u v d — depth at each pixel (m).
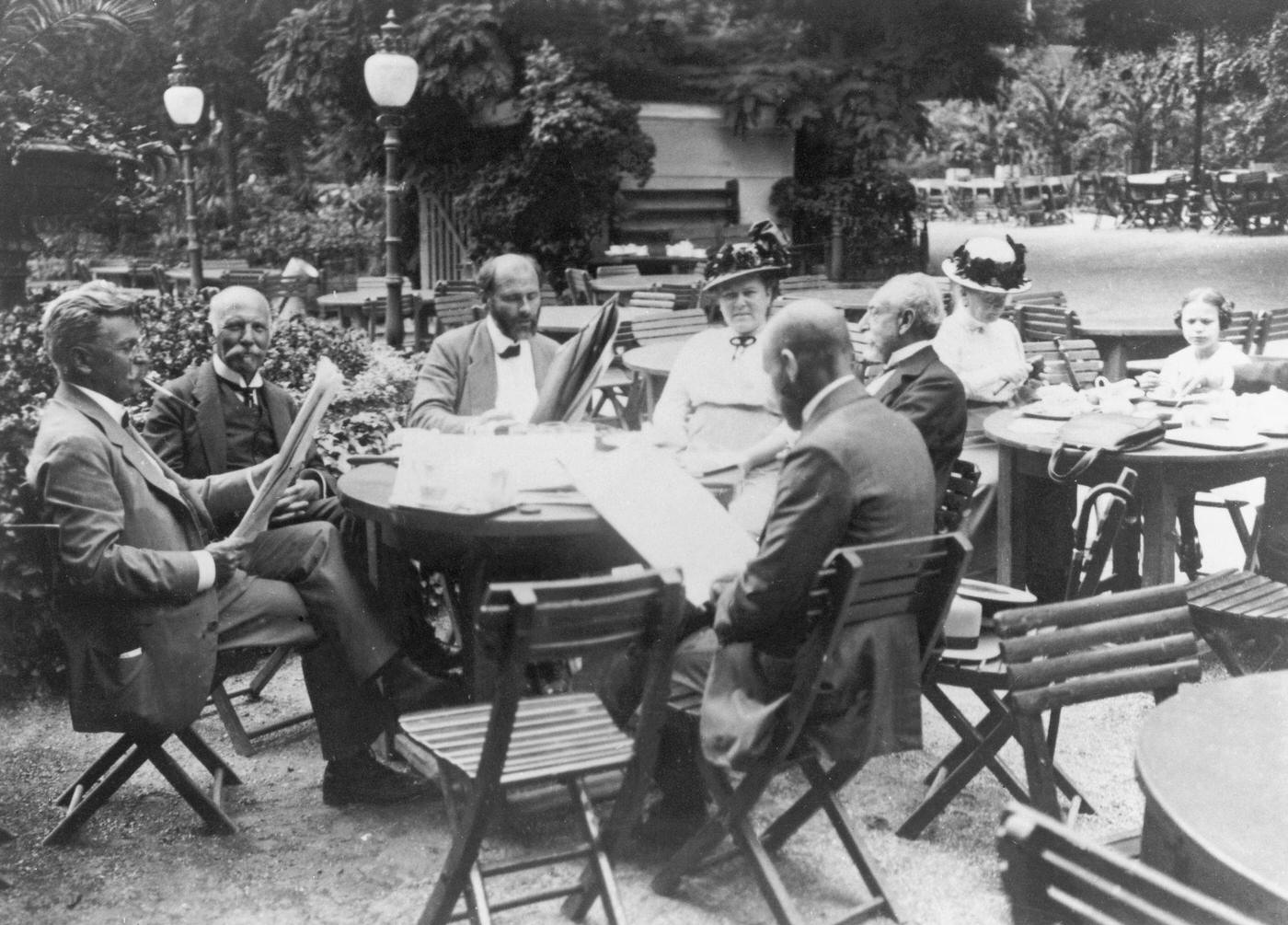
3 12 8.93
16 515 4.55
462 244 17.17
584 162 16.02
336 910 3.46
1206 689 2.80
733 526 3.60
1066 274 18.56
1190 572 5.84
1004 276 6.07
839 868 3.65
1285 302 14.98
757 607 3.12
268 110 20.34
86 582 3.57
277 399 4.80
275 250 19.95
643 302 10.20
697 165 18.03
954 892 3.51
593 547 3.78
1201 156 29.27
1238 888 2.09
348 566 4.07
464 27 15.49
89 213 8.16
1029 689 2.99
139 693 3.68
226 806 4.11
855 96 18.17
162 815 4.04
